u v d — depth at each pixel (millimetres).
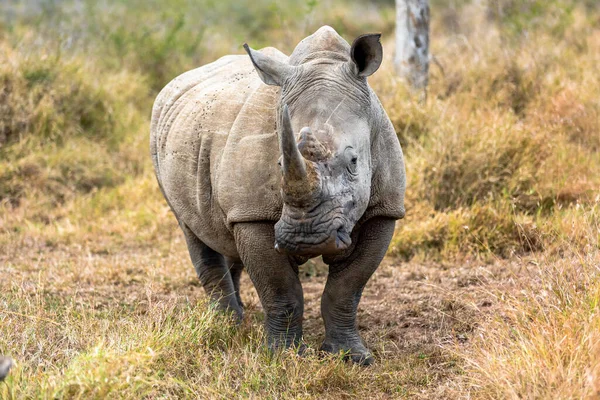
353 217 14266
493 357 14430
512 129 26984
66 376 13773
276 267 16375
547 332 14438
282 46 42219
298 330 17047
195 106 18562
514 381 13742
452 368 15984
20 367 14156
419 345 17625
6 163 32031
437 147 26578
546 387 13367
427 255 23797
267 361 16078
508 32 38562
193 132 18094
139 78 41812
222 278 20266
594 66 35688
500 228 23703
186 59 45406
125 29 46875
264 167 15930
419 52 34062
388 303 20531
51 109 34438
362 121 14797
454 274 22125
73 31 44469
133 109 38656
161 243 27578
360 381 15734
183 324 16766
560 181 25531
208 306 18281
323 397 15125
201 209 17938
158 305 18266
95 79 37656
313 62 15148
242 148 16281
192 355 16109
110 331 16688
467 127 27234
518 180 25594
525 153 26266
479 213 24281
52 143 33500
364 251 16656
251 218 16016
